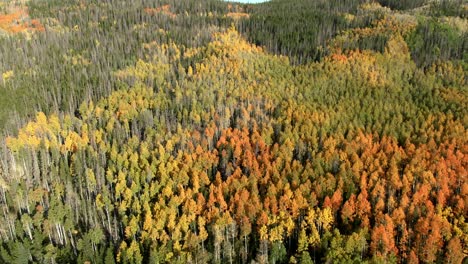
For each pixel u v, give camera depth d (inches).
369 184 4003.4
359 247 3208.7
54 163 4899.1
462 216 3489.2
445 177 3983.8
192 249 3526.1
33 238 3779.5
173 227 3693.4
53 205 3924.7
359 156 4672.7
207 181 4284.0
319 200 3865.7
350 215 3624.5
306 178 4101.9
